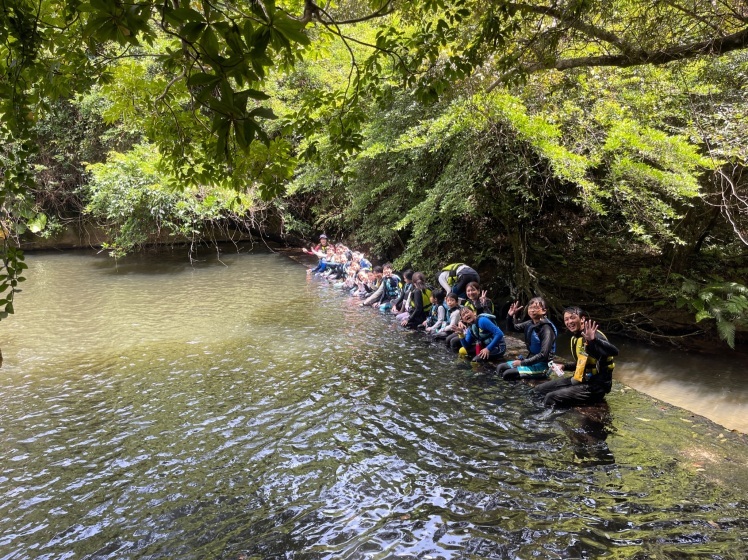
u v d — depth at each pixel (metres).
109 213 14.41
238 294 11.91
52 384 6.48
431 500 3.96
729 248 8.96
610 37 4.61
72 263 15.90
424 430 5.16
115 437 5.09
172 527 3.71
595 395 5.62
